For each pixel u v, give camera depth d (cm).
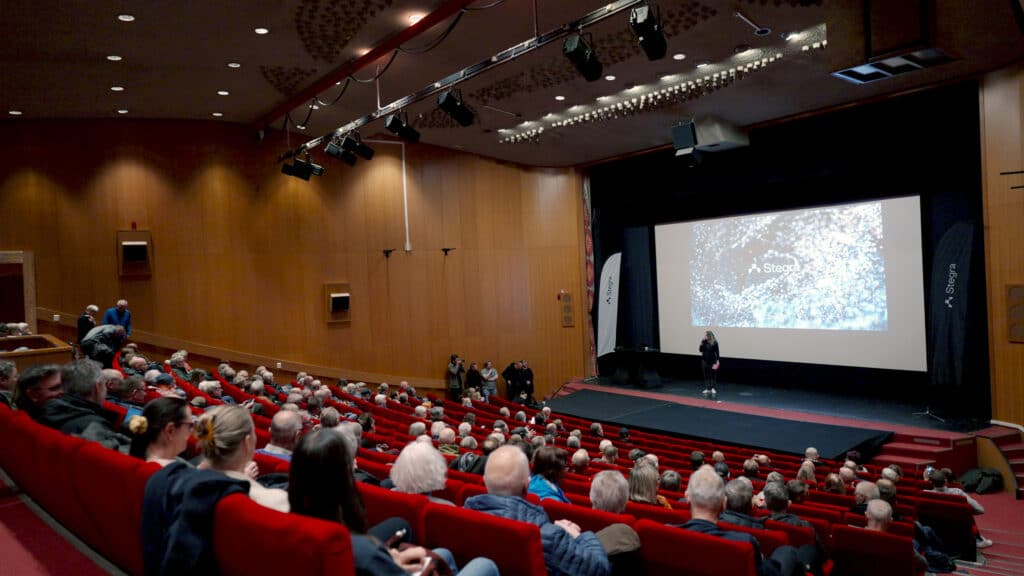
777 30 988
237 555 186
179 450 283
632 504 415
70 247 1277
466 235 1756
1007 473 1073
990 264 1162
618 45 1038
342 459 197
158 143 1363
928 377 1380
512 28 962
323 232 1554
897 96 1277
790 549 334
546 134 1534
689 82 1209
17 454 391
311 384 1085
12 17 835
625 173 1819
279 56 1033
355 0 859
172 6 843
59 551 325
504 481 285
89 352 730
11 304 1236
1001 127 1133
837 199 1494
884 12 913
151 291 1343
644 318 1903
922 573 451
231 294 1428
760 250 1656
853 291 1500
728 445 1195
